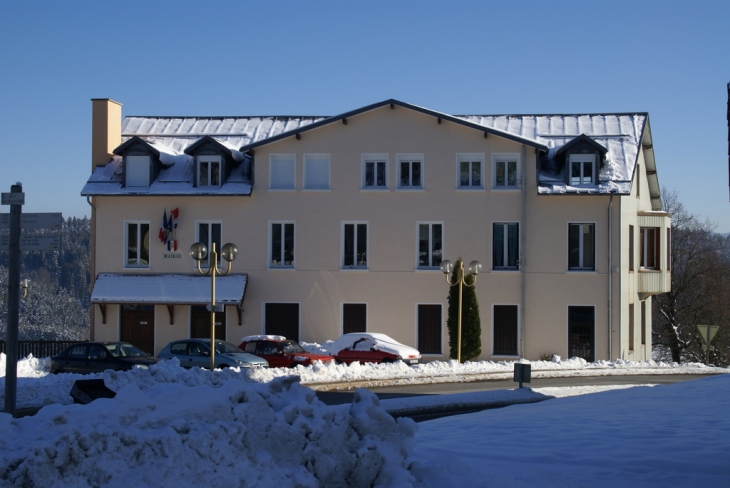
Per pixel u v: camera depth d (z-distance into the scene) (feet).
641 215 134.31
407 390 82.02
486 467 30.94
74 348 94.68
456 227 123.85
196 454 22.35
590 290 121.49
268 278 126.11
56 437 21.35
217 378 78.89
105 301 124.77
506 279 122.72
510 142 123.03
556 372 101.09
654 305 182.19
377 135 125.39
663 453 33.50
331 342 123.54
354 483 24.99
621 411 50.83
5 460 20.88
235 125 145.18
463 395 71.72
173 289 124.88
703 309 178.70
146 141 128.26
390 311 124.36
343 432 25.21
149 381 75.46
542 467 31.09
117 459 21.56
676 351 177.58
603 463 31.73
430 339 123.85
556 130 136.15
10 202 43.96
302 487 23.70
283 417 24.59
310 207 126.11
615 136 132.16
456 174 123.95
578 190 119.85
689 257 181.16
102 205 128.47
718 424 42.96
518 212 122.83
